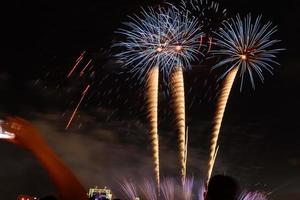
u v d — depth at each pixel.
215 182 3.54
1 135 3.11
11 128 3.15
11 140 3.15
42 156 3.28
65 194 3.32
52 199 5.90
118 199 9.42
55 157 3.34
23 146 3.21
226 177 3.56
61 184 3.33
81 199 3.32
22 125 3.19
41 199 5.89
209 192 3.54
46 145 3.31
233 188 3.52
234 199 3.51
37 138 3.26
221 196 3.48
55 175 3.33
